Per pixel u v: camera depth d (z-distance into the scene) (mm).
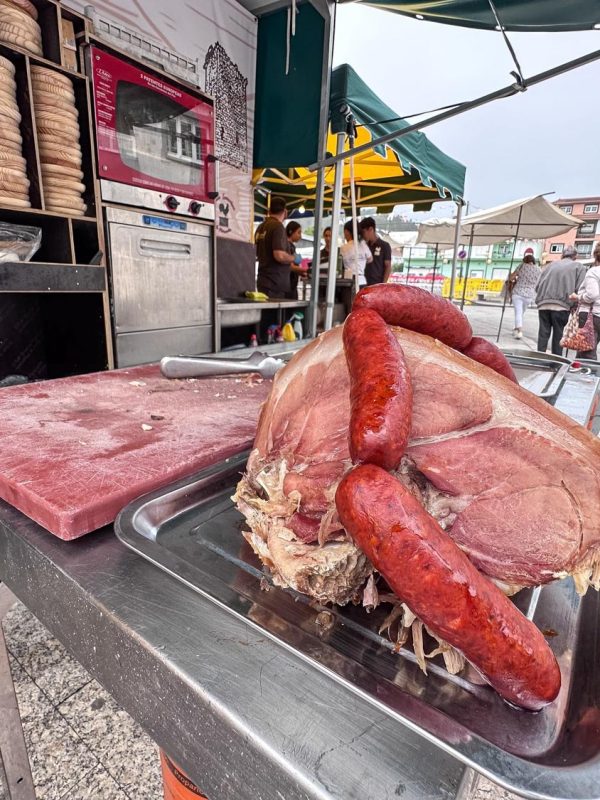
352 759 351
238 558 588
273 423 615
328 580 469
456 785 336
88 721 1138
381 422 388
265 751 357
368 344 463
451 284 5715
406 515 356
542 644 365
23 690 1205
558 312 5934
